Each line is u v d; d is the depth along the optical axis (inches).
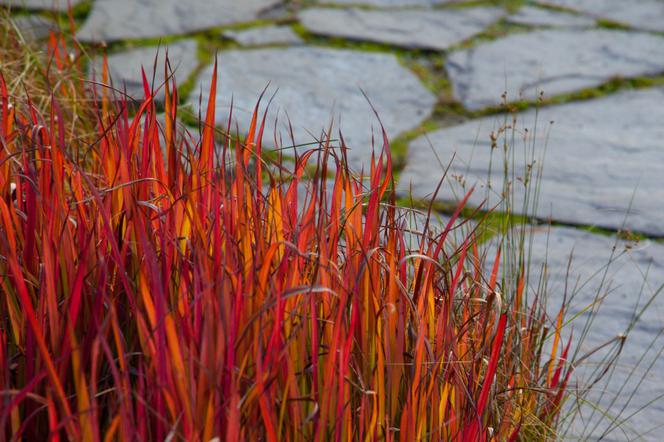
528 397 85.4
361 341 65.6
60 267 67.7
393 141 170.2
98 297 61.2
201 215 70.7
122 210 72.8
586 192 153.1
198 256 61.9
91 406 54.0
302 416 61.5
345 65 203.2
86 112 134.8
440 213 140.2
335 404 62.6
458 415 68.5
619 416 101.1
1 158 78.2
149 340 56.7
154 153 76.7
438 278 80.4
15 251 69.7
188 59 198.4
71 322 55.4
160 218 69.4
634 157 166.6
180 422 57.4
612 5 245.8
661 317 120.3
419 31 223.8
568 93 193.6
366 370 65.4
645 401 103.8
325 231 71.2
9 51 141.6
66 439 61.4
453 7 242.1
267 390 58.4
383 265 70.3
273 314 62.6
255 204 74.4
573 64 207.5
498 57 210.5
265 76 194.4
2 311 69.6
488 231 134.4
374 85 194.5
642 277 129.3
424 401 65.1
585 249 135.9
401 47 213.9
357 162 159.8
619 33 225.9
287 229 72.1
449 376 69.2
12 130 87.9
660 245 138.0
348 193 73.7
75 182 74.4
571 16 237.6
